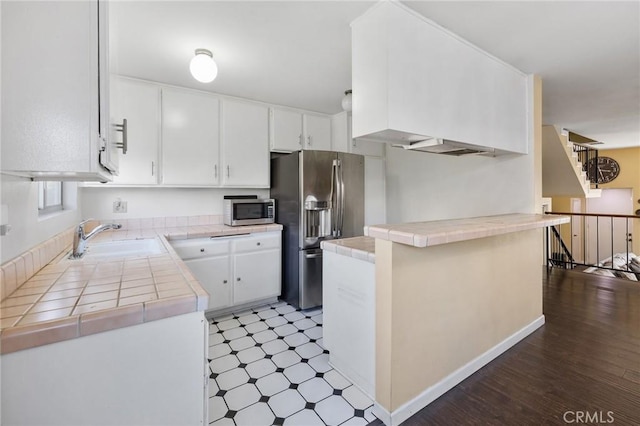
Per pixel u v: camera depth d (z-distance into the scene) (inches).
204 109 119.0
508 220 82.7
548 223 85.2
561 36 80.5
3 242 39.9
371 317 69.1
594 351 87.4
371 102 67.7
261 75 104.6
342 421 62.5
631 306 120.7
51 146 36.3
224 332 102.3
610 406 65.0
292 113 141.7
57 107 36.5
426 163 147.6
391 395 61.0
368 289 69.8
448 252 71.5
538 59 94.2
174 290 41.1
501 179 115.6
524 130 105.1
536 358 84.4
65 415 32.5
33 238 51.9
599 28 76.7
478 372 78.4
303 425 61.3
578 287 145.0
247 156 129.5
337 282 79.4
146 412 36.5
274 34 78.0
